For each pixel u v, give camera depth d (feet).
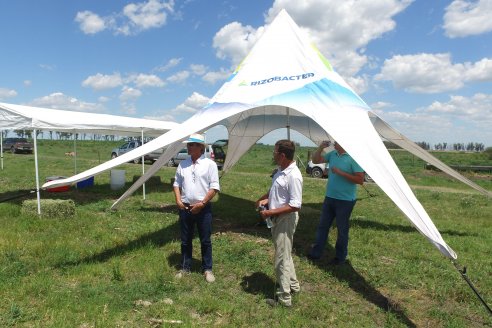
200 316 12.73
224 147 82.79
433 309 13.93
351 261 18.48
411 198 14.60
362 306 14.15
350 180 17.12
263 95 20.79
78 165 71.56
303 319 12.63
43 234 20.52
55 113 29.30
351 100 19.97
